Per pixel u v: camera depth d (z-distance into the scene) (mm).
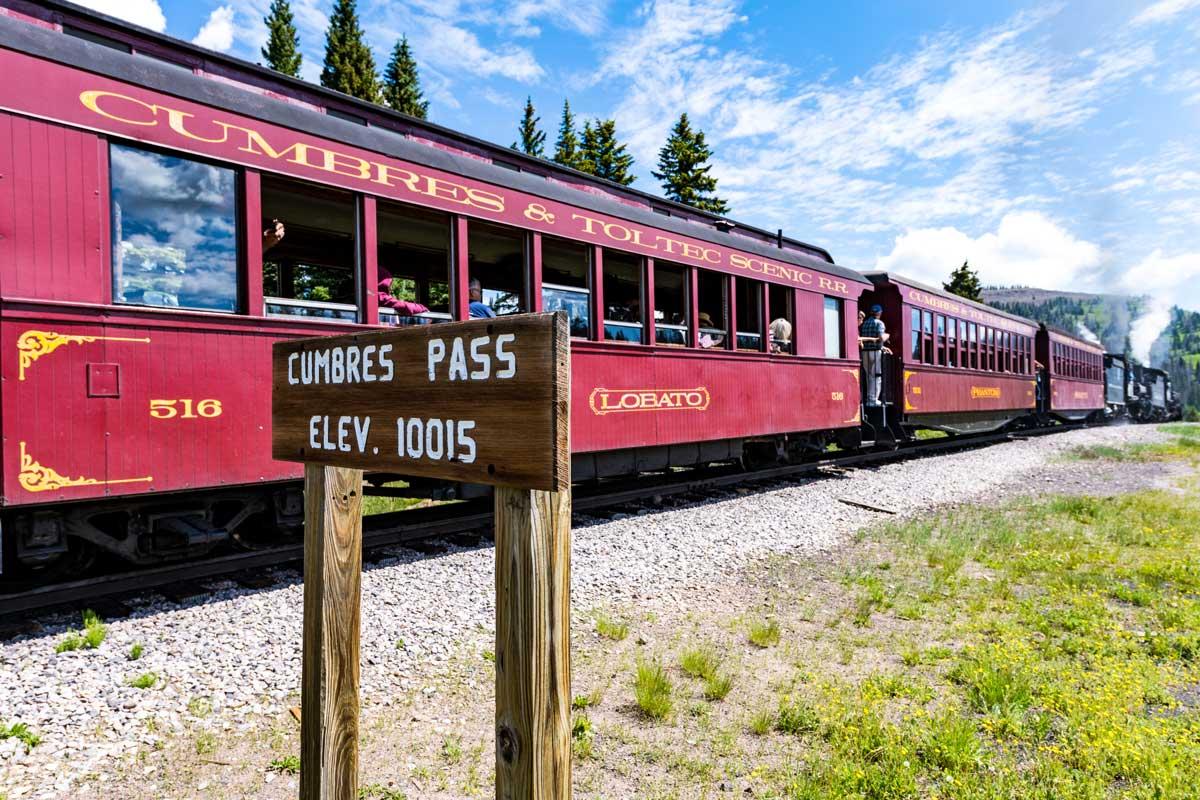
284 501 5414
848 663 3879
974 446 18000
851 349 12266
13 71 3914
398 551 5891
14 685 3271
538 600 1414
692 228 8930
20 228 3914
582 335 7410
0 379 3836
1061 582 5434
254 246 4910
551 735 1433
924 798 2600
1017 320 20688
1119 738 2996
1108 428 27422
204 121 4660
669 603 4898
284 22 41312
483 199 6359
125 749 2840
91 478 4168
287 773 2721
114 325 4266
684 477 11000
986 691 3398
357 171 5453
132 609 4438
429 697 3389
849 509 8633
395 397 1737
